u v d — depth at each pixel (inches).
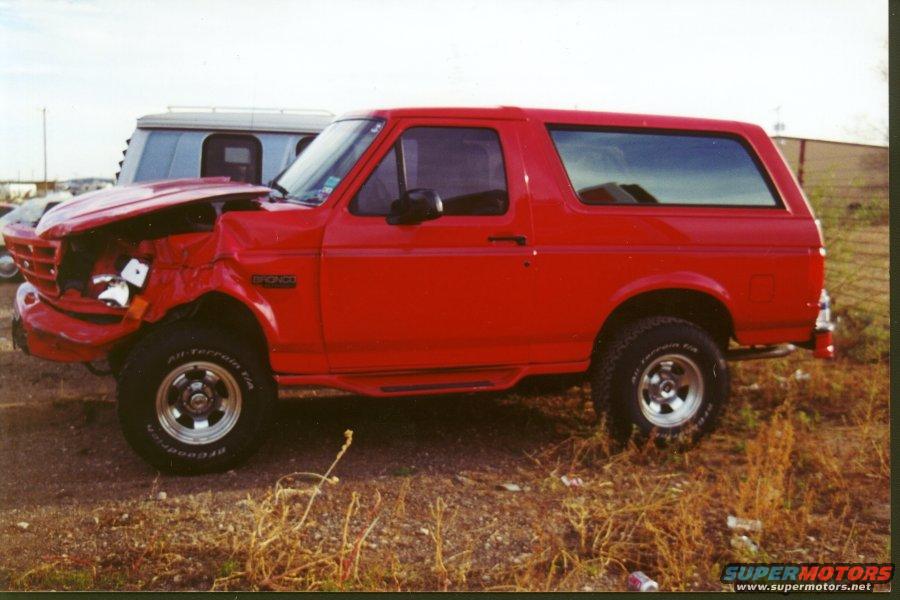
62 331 185.6
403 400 256.1
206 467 187.3
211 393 187.2
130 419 181.5
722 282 210.2
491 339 199.6
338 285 188.1
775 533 170.7
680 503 173.8
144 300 183.0
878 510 183.2
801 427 233.5
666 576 150.9
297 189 206.7
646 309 220.1
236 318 198.7
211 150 335.3
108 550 153.9
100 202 191.2
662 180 211.9
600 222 203.6
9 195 555.2
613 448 210.8
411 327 193.6
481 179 199.2
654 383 210.1
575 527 165.2
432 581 147.6
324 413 241.4
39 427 219.6
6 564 147.4
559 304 201.8
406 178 195.3
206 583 144.8
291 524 164.2
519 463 204.5
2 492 176.2
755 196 218.2
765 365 296.0
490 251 196.4
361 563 152.6
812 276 217.0
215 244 184.4
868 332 317.7
